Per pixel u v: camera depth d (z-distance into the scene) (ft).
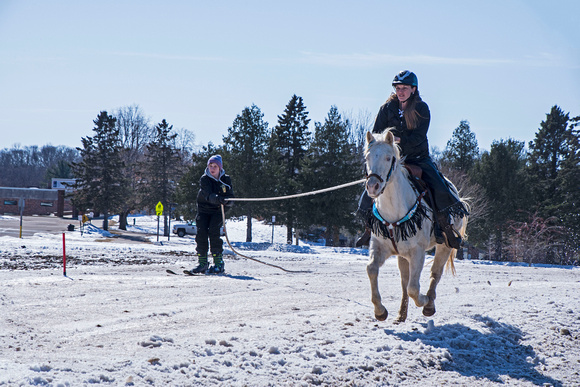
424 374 16.25
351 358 16.46
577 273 63.57
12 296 23.70
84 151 203.21
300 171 171.42
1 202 306.76
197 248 39.04
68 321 19.44
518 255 157.28
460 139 215.51
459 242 23.17
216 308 23.20
